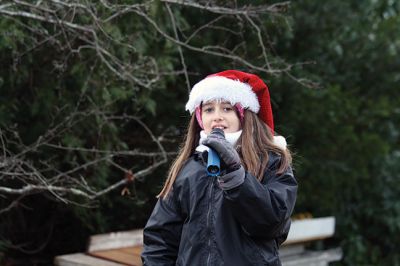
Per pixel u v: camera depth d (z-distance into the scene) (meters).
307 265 7.66
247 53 8.19
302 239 7.53
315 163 9.83
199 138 4.48
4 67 7.14
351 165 10.20
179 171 4.33
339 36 10.17
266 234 3.89
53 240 8.62
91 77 7.14
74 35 6.70
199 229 4.02
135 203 8.07
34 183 6.85
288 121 9.47
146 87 6.88
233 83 4.26
